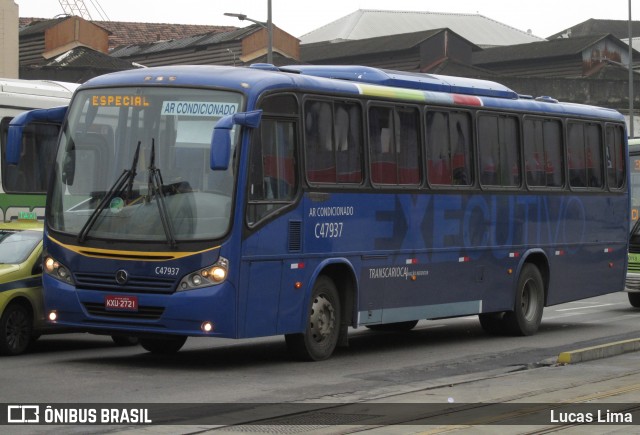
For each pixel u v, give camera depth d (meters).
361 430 12.38
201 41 86.00
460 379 16.73
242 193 16.56
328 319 18.55
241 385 15.66
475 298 22.03
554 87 78.94
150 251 16.59
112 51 92.19
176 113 16.98
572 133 25.17
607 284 26.41
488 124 22.44
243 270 16.61
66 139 17.66
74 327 17.25
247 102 16.75
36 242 19.66
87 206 17.17
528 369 18.09
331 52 95.94
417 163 20.42
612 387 15.94
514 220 23.05
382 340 22.78
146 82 17.28
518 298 23.38
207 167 16.66
